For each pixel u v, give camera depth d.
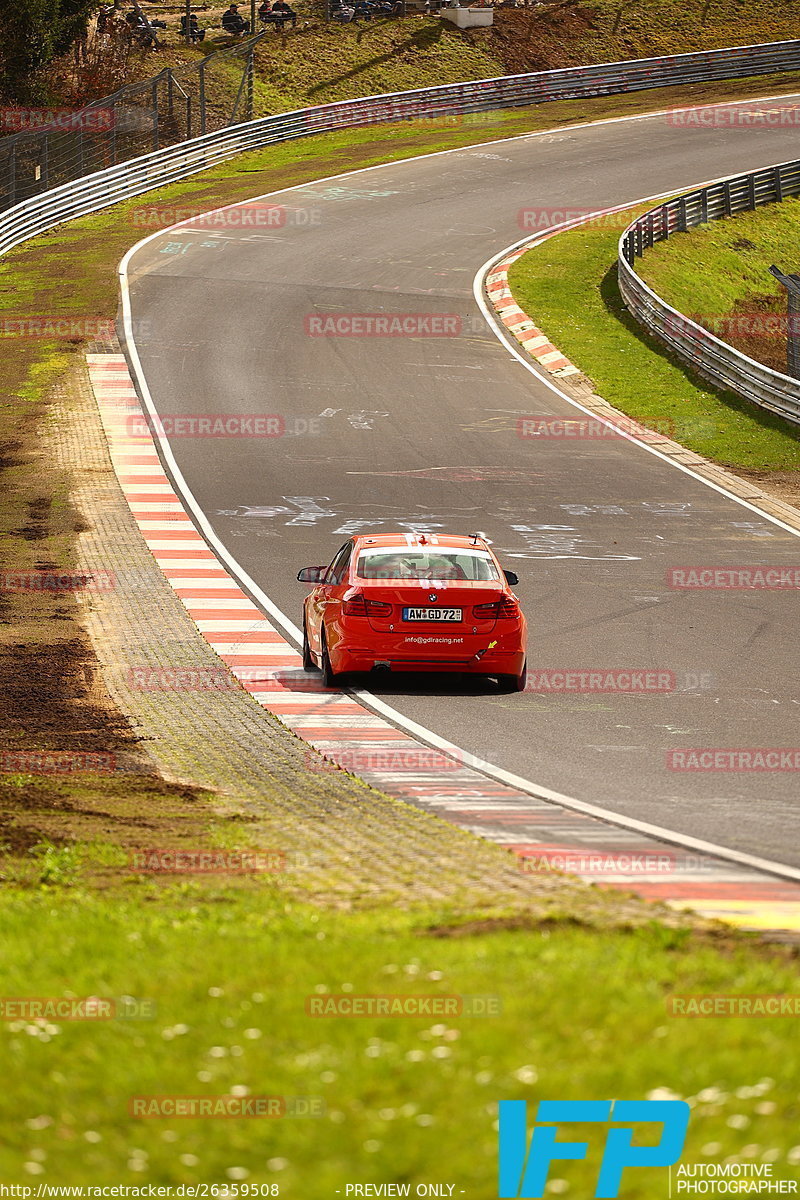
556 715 51.25
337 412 122.19
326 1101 15.52
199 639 64.69
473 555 57.59
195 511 93.62
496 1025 17.30
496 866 30.06
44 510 92.94
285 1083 15.99
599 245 181.00
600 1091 15.47
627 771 42.53
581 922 24.11
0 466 104.62
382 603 53.69
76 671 57.66
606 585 77.06
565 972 19.47
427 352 141.25
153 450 109.69
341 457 109.50
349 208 199.00
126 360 135.38
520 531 90.56
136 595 73.38
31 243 185.62
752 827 35.38
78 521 90.38
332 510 94.81
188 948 21.67
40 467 104.31
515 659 54.44
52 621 67.44
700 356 137.50
